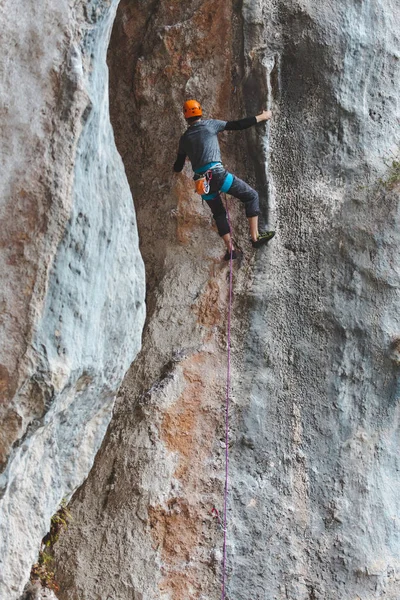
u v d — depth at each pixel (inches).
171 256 611.2
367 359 587.8
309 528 560.7
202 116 604.4
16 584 350.6
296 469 570.9
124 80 650.8
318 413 581.3
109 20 373.1
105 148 381.1
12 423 313.6
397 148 610.9
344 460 576.1
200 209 609.0
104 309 384.5
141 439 558.3
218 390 575.2
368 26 605.0
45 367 321.4
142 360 590.9
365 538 562.6
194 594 533.0
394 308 590.9
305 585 549.6
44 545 537.0
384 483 580.7
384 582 559.8
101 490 555.5
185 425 564.1
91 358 366.9
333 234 594.6
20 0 340.8
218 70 605.3
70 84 337.4
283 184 601.3
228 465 562.3
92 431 418.6
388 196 594.2
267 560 548.1
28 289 320.8
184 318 594.6
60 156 333.4
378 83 613.3
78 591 527.8
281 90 598.2
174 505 547.2
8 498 342.3
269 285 590.6
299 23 589.9
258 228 595.5
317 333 589.6
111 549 538.0
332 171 601.9
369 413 587.5
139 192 642.2
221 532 545.6
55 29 341.1
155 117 634.2
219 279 597.3
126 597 526.9
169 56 619.2
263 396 578.2
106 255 378.9
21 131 330.6
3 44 335.9
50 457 378.0
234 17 597.9
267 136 590.2
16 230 323.9
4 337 315.0
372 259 591.2
